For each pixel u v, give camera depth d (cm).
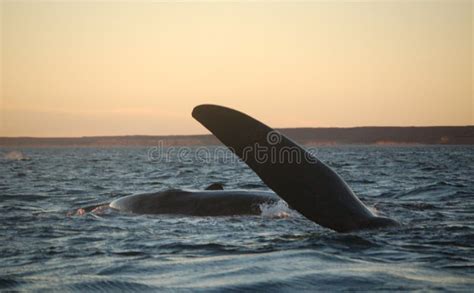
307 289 1736
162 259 2128
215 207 3053
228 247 2312
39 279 1858
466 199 4397
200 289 1733
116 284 1788
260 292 1711
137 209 3216
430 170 9000
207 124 2094
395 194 4844
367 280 1814
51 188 5688
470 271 1927
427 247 2239
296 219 2903
